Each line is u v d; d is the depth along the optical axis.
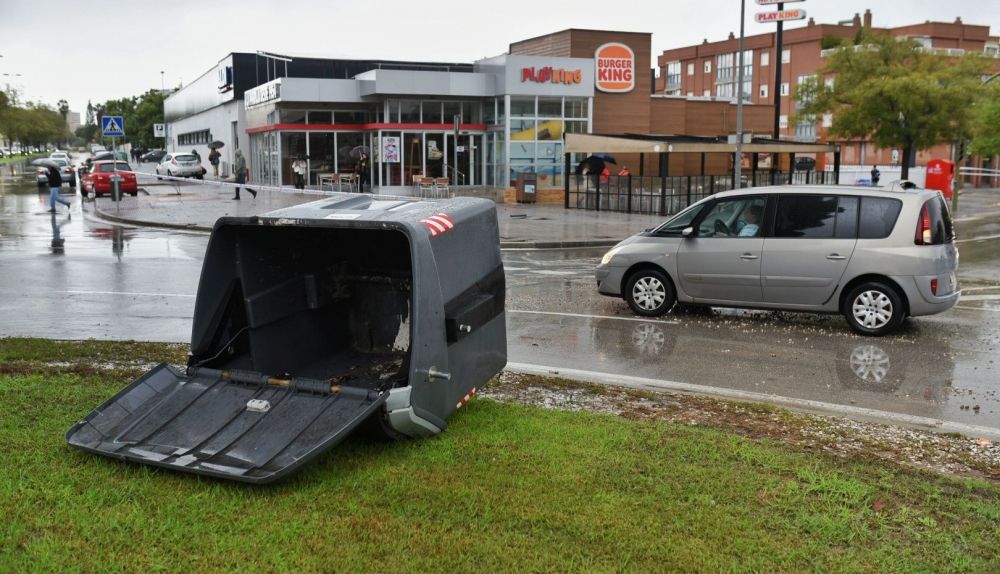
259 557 3.87
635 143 29.25
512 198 36.56
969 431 6.49
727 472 5.01
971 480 5.02
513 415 6.07
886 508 4.57
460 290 5.61
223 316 5.80
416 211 5.61
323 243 6.32
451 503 4.46
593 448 5.36
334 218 5.33
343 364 6.29
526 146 37.41
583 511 4.39
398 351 6.42
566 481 4.79
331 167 39.19
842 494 4.72
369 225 5.16
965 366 8.66
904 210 9.99
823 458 5.37
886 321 10.03
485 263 5.94
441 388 5.35
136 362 7.88
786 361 8.83
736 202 10.91
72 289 13.08
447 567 3.79
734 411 6.60
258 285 5.88
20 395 6.36
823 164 54.38
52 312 11.16
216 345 5.82
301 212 5.58
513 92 36.66
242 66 51.75
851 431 6.16
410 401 5.07
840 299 10.31
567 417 6.10
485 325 5.89
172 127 84.31
